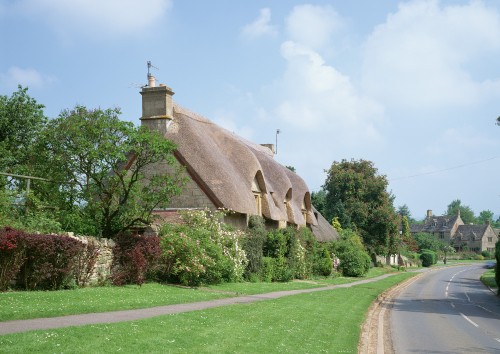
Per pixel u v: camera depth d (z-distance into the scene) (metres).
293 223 40.94
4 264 15.30
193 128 31.03
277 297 21.25
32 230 18.14
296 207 42.12
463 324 17.98
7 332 9.52
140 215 22.12
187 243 22.47
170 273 22.78
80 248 17.42
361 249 54.50
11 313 11.44
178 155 29.16
